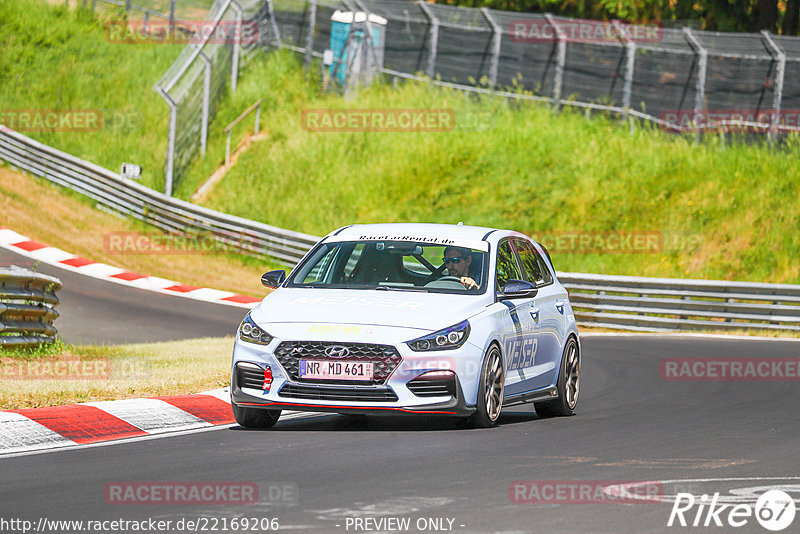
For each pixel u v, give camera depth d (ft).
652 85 457.27
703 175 423.23
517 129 451.94
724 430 120.67
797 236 394.73
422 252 126.62
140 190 417.28
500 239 131.54
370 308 115.24
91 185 430.61
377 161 448.24
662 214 409.08
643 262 390.63
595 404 150.41
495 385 119.24
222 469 90.79
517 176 431.02
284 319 114.62
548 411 138.62
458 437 110.63
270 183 442.09
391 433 113.80
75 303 285.84
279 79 489.67
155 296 314.14
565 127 451.94
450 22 476.95
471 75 476.95
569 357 139.13
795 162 425.69
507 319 121.80
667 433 116.98
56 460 95.55
